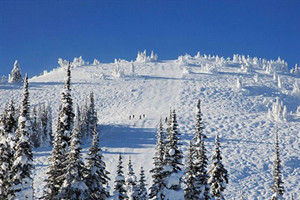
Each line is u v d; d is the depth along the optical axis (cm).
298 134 7094
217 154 2023
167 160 1812
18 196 1867
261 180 4600
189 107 9744
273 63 18862
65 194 1605
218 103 10331
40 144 6806
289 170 5084
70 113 1814
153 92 12025
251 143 6462
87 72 15800
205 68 15912
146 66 17462
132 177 2328
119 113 9481
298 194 4134
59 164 1886
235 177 4641
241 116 8775
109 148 5800
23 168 1905
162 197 1791
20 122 1903
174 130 1847
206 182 2023
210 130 7388
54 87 12850
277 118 8388
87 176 1794
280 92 12450
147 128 7319
